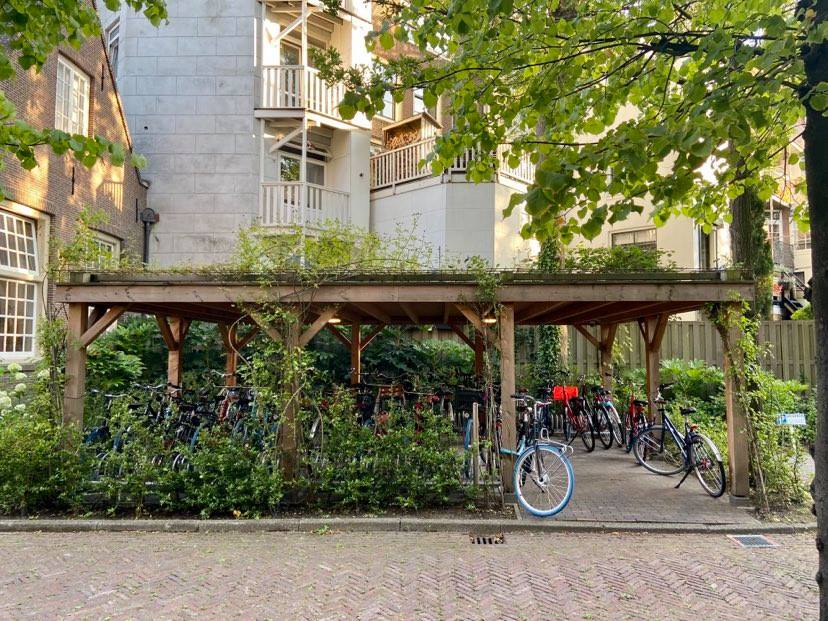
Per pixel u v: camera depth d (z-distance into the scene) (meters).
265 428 6.30
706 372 10.98
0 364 8.31
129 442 6.22
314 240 8.90
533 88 4.04
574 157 2.94
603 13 4.11
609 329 10.78
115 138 11.77
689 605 3.97
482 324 6.45
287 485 6.23
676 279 6.24
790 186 5.06
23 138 4.21
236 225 13.12
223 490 6.06
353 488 6.06
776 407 6.68
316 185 13.58
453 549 5.12
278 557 4.91
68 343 6.51
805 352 11.65
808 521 5.82
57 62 10.02
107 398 8.02
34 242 9.62
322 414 6.34
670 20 4.29
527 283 6.28
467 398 9.22
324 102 14.10
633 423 9.18
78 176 10.50
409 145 14.58
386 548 5.15
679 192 2.89
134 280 6.36
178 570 4.61
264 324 6.30
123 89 13.33
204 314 8.57
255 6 13.45
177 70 13.34
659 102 4.76
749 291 6.23
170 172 13.20
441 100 17.39
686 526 5.66
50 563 4.78
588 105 4.42
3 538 5.48
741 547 5.21
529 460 6.39
